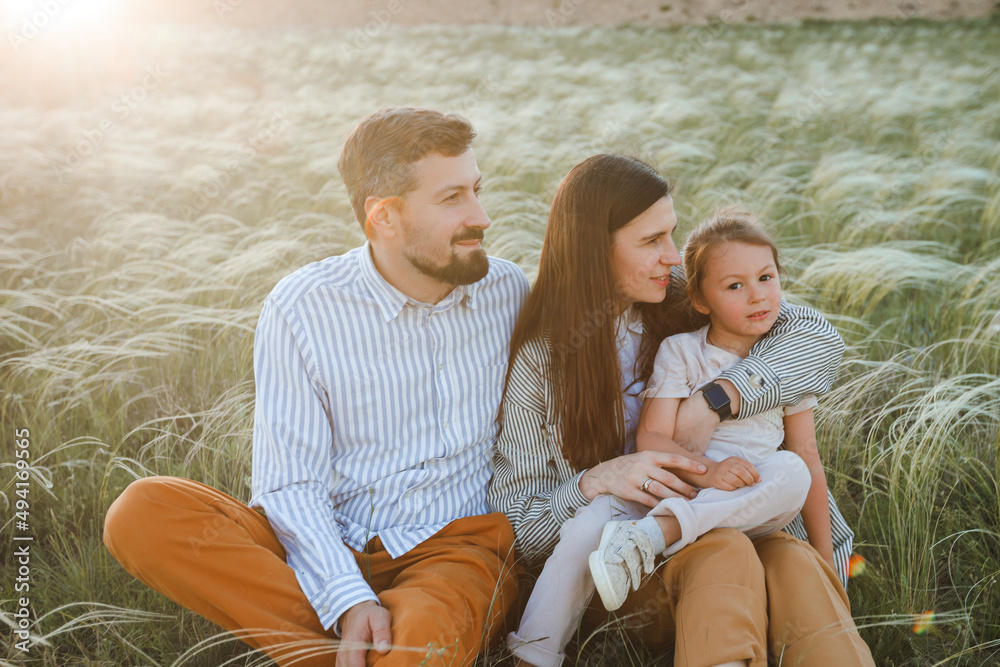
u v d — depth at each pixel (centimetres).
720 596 157
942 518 223
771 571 169
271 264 420
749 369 191
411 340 196
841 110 834
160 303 385
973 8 1916
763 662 150
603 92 1062
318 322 191
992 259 420
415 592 165
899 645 186
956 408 238
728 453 196
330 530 178
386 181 181
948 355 315
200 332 368
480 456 210
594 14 2444
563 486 195
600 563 162
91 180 638
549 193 540
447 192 181
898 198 526
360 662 156
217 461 258
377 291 192
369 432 197
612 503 184
